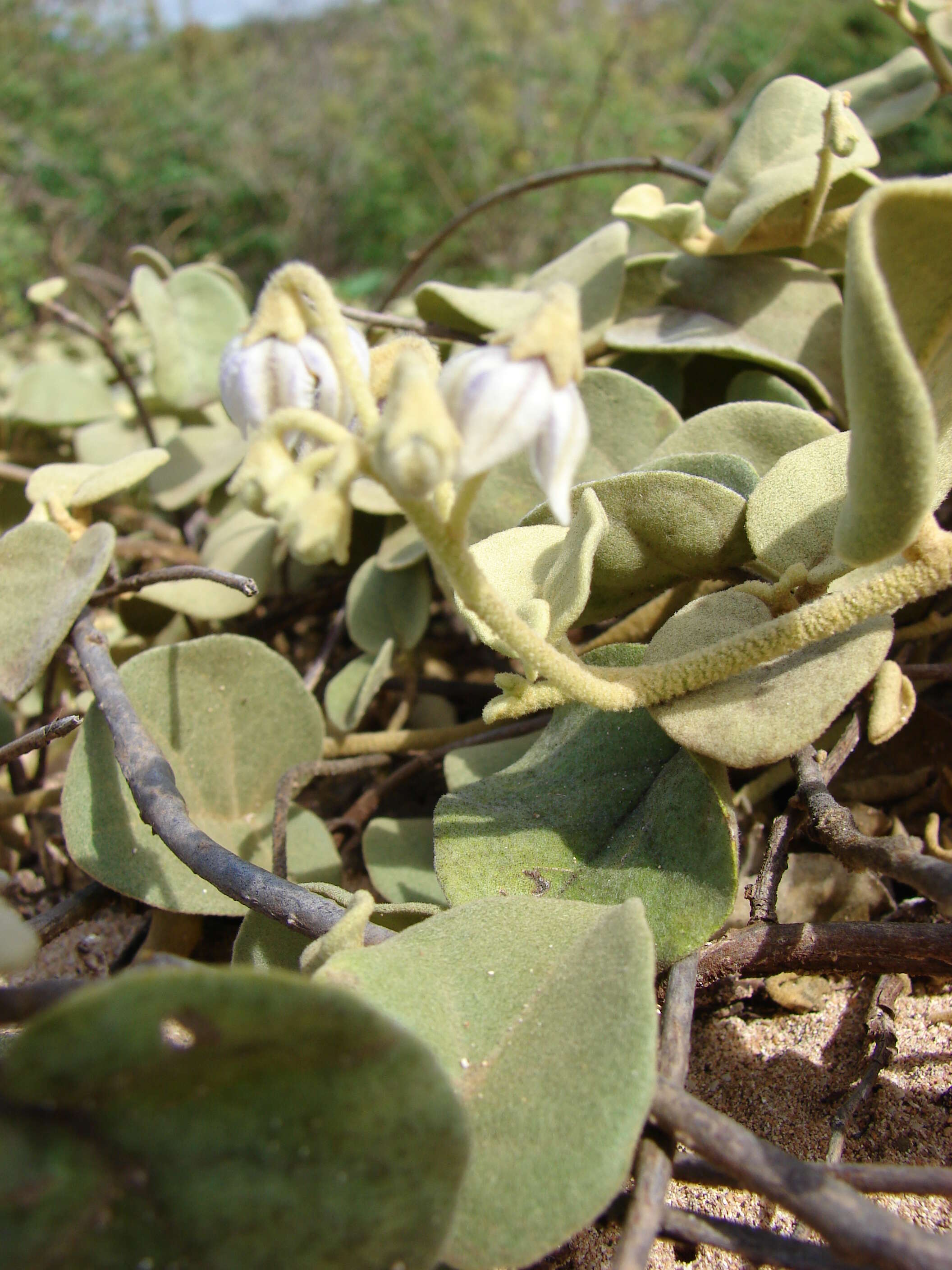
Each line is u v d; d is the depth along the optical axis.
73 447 0.28
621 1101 0.08
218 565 0.19
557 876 0.11
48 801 0.17
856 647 0.10
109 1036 0.06
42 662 0.13
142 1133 0.07
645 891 0.11
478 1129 0.08
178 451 0.23
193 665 0.14
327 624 0.23
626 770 0.12
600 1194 0.07
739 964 0.11
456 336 0.19
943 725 0.15
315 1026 0.06
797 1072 0.12
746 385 0.17
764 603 0.11
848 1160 0.11
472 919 0.10
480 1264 0.08
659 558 0.13
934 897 0.09
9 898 0.17
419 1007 0.09
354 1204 0.07
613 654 0.12
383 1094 0.07
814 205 0.16
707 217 0.20
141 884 0.13
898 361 0.07
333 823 0.16
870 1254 0.07
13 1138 0.06
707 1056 0.13
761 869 0.12
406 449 0.07
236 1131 0.07
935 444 0.08
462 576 0.08
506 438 0.07
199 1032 0.06
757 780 0.15
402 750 0.17
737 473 0.12
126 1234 0.07
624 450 0.16
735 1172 0.08
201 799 0.14
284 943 0.11
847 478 0.09
